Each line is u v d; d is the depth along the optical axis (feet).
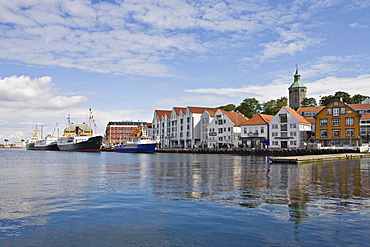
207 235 40.68
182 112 428.97
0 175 111.55
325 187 76.64
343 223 45.16
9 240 39.78
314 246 36.86
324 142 296.71
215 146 368.27
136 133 588.50
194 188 76.13
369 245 37.06
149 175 107.34
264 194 67.21
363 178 94.32
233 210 52.75
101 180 94.32
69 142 451.94
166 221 46.80
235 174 107.65
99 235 41.29
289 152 256.73
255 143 335.88
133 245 37.78
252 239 39.11
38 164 173.68
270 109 437.99
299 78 584.40
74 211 53.52
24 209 55.36
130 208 55.06
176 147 431.02
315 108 371.76
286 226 43.86
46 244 38.42
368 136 310.24
